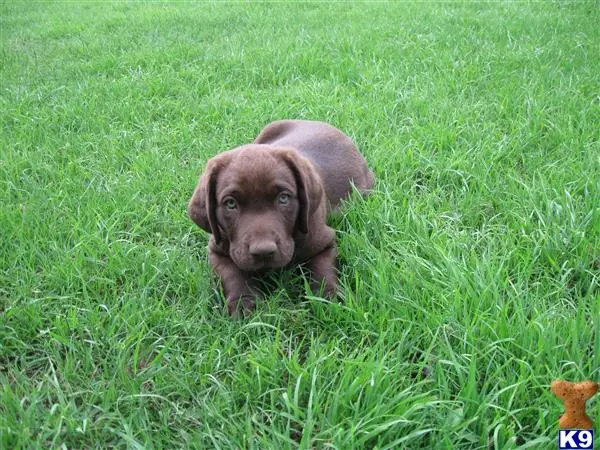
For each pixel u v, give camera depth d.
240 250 0.57
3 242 0.71
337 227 0.72
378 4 1.94
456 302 0.53
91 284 0.64
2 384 0.52
